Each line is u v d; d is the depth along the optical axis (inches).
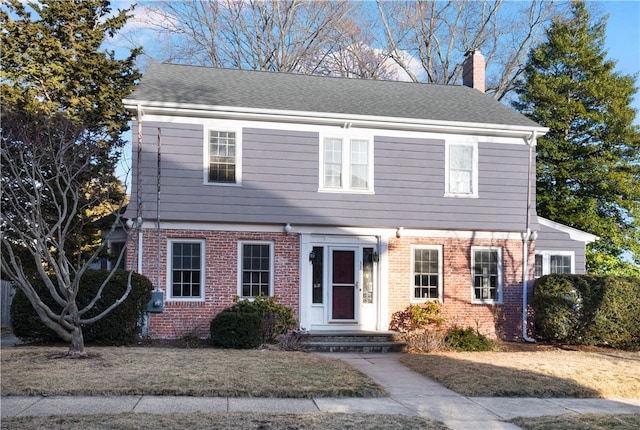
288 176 639.8
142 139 608.1
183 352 485.1
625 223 957.2
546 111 972.6
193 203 614.5
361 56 1296.8
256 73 786.2
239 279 626.2
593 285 639.8
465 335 598.9
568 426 308.7
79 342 448.5
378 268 663.8
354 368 442.0
